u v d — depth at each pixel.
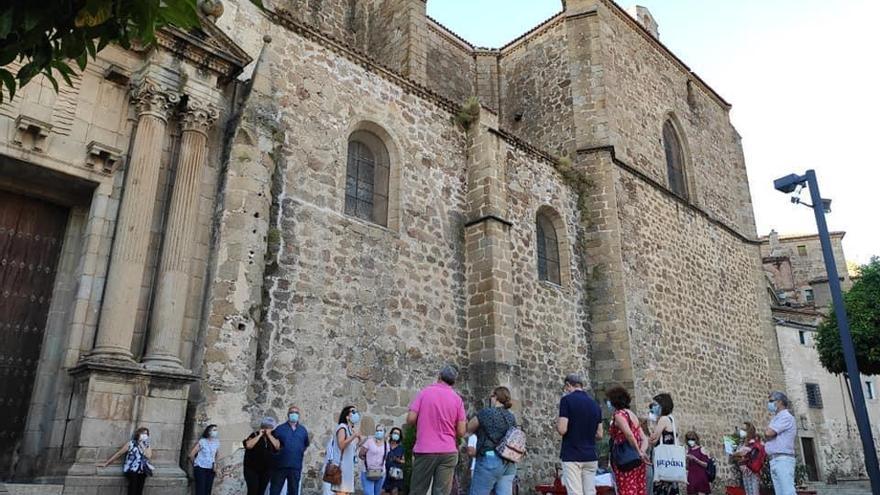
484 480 7.55
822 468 31.44
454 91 24.45
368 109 15.02
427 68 23.69
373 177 15.28
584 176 20.58
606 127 21.31
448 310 15.23
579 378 8.41
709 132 28.17
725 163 28.56
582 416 7.94
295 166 13.02
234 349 10.57
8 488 8.09
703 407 20.81
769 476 12.52
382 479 11.23
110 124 10.60
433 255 15.35
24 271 10.46
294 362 11.83
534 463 15.48
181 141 11.02
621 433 8.00
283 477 9.43
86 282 9.95
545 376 16.66
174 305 10.10
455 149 16.97
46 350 10.05
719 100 29.75
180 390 9.75
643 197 21.69
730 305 24.55
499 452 7.61
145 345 10.00
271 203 12.34
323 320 12.54
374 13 21.47
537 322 16.98
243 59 11.84
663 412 10.11
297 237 12.61
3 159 9.66
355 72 15.01
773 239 52.28
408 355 13.92
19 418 9.89
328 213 13.34
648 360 19.03
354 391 12.62
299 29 14.10
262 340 11.49
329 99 14.20
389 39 20.42
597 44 22.59
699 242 23.98
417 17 19.92
